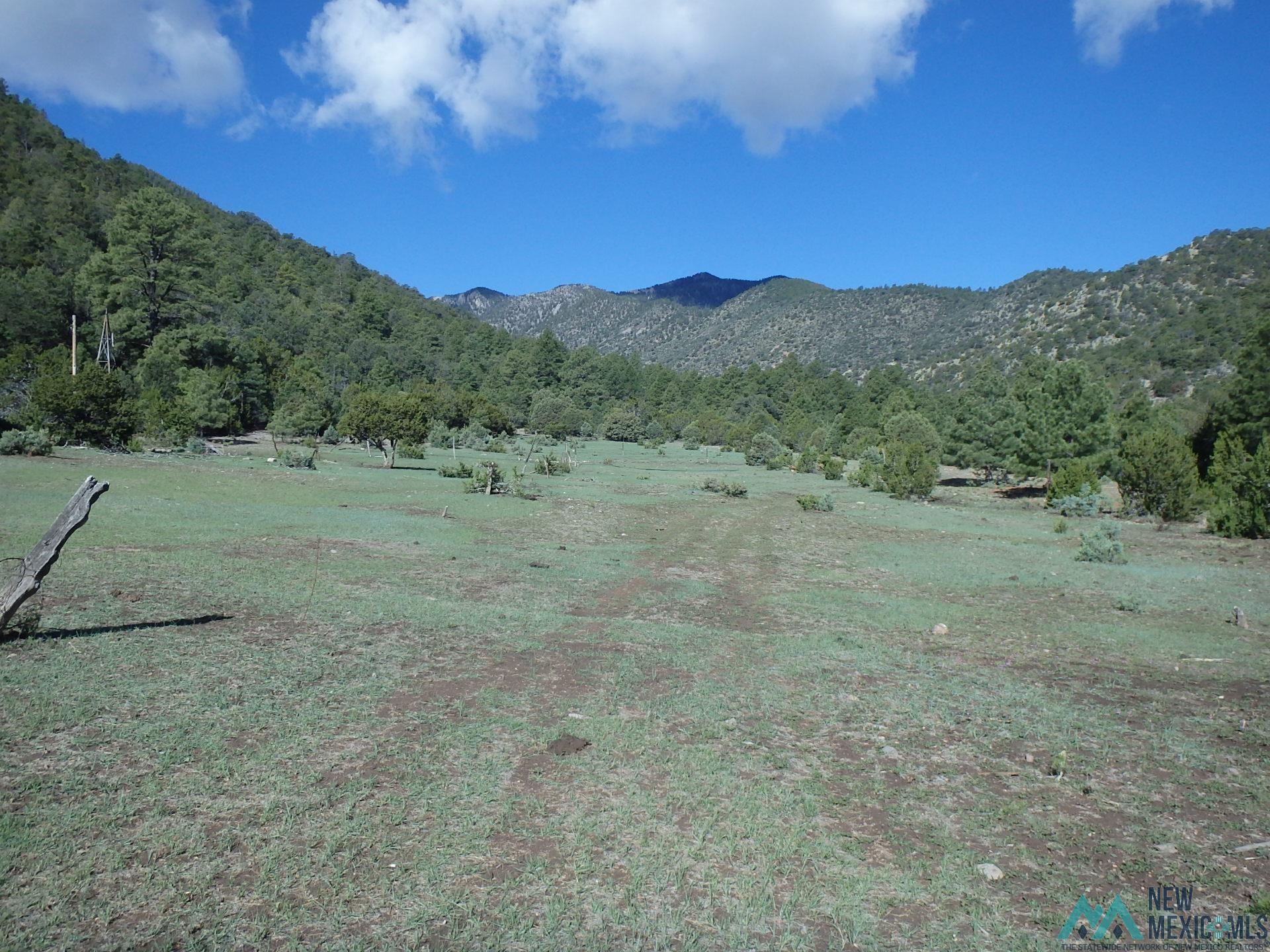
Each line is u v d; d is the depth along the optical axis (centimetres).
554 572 1658
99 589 1090
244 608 1062
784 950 388
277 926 380
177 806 491
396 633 998
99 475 2573
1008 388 5884
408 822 497
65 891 393
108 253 6956
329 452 5531
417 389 8450
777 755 660
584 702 765
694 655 1005
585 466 5791
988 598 1583
